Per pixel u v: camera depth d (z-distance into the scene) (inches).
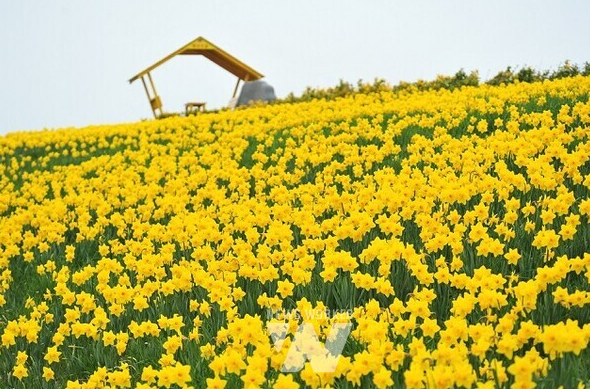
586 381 445.1
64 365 691.4
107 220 1120.8
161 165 1476.4
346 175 1080.8
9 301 916.0
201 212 1051.9
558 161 967.0
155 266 850.1
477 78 2140.7
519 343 464.1
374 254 669.3
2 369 700.0
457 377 407.2
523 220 785.6
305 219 847.7
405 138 1328.7
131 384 598.2
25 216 1215.6
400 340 528.4
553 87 1528.1
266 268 743.1
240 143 1561.3
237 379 521.3
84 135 2149.4
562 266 535.5
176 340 585.9
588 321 536.7
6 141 2176.4
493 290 542.3
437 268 673.0
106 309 778.8
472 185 847.1
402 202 820.6
